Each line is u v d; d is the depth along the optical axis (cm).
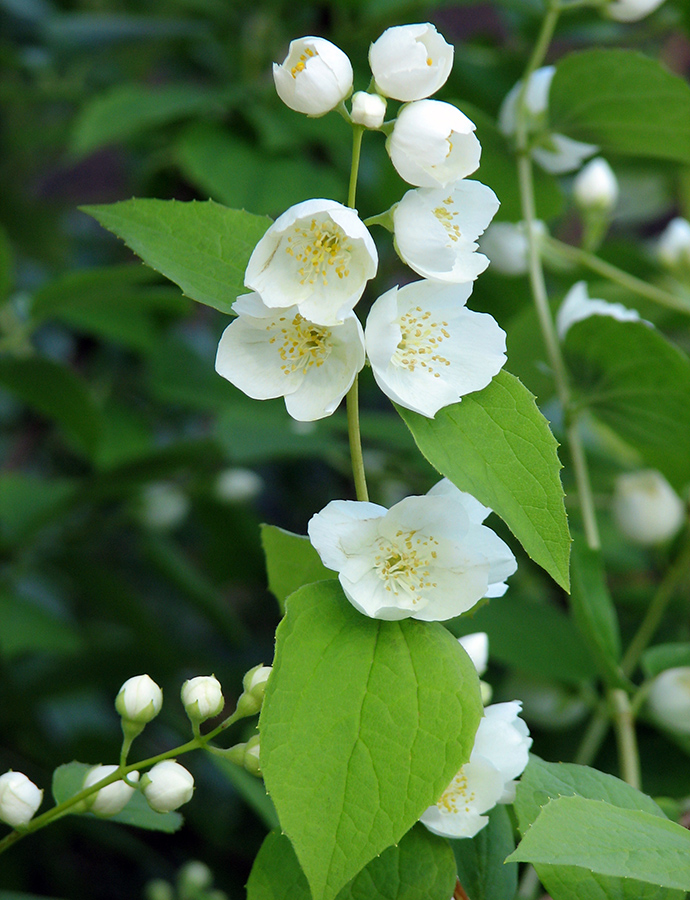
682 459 75
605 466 98
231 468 113
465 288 61
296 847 57
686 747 75
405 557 60
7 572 104
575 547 72
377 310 59
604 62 73
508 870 64
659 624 88
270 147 98
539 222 85
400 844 62
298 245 59
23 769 101
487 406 60
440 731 58
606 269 83
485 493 59
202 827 102
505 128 78
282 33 114
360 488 60
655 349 71
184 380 108
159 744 110
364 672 59
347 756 58
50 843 102
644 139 76
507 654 75
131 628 106
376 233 104
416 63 60
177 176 112
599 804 59
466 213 61
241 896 100
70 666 96
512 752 63
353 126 60
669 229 91
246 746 62
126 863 113
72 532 113
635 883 61
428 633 60
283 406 103
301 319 60
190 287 62
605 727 77
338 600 60
